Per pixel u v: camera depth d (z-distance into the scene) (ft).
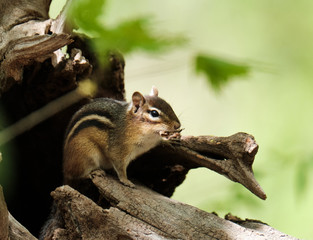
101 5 21.77
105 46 21.49
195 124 65.16
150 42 21.13
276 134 63.16
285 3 66.85
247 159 31.58
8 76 33.32
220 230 29.07
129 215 29.76
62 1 49.14
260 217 51.52
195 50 23.63
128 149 35.09
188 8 65.10
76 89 38.01
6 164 40.70
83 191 36.09
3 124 39.17
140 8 53.11
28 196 42.09
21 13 35.24
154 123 34.81
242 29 66.69
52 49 31.45
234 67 23.54
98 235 29.04
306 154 39.60
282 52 66.23
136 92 35.50
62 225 32.37
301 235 50.39
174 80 66.74
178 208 30.48
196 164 35.37
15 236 28.73
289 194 47.91
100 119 35.42
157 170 37.68
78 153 35.17
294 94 66.59
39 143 41.34
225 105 65.72
